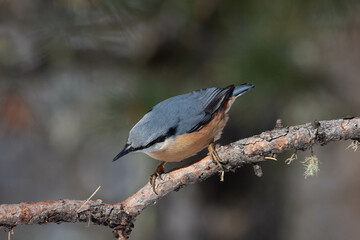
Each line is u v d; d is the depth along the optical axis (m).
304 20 8.77
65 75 10.85
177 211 11.73
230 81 8.98
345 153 16.03
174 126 7.44
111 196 17.05
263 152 5.88
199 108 7.67
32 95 10.85
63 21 10.03
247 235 11.46
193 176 6.09
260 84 8.89
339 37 9.39
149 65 10.41
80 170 17.23
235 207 11.47
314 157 5.96
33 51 10.34
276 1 8.69
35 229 16.72
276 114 10.36
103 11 9.59
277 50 8.79
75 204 5.81
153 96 9.58
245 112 9.38
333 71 10.06
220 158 6.00
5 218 5.57
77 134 13.44
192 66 10.09
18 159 17.14
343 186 16.14
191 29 9.84
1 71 10.48
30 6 10.43
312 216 15.86
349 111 9.87
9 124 10.58
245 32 9.13
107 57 10.46
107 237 16.75
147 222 13.29
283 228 12.00
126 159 17.31
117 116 9.55
